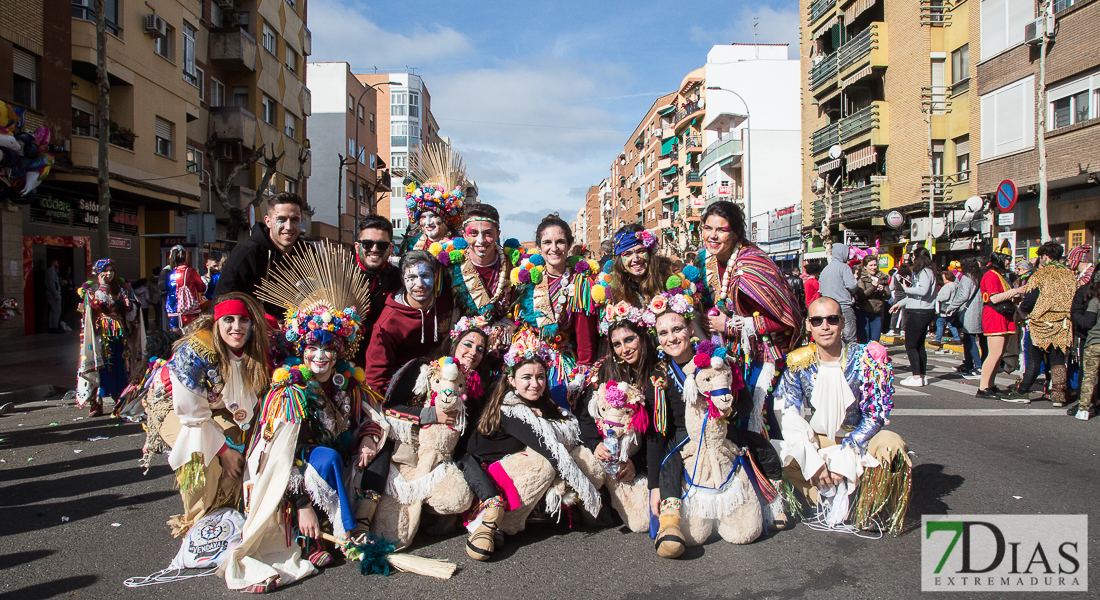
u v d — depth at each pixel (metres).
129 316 7.43
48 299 15.56
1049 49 16.64
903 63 23.00
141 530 3.79
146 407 3.62
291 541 3.29
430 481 3.50
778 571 3.18
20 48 13.91
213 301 3.79
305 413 3.30
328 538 3.36
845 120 26.14
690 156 47.91
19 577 3.17
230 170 24.61
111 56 16.41
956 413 6.79
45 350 12.45
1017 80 17.83
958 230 19.92
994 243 18.69
